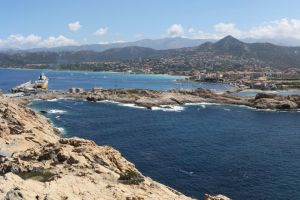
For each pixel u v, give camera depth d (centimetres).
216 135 12544
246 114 17875
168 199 4444
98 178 4703
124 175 4950
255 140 11869
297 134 13025
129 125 14088
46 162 5103
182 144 11031
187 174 8119
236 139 11950
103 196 3819
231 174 8169
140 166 8656
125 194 4072
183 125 14375
